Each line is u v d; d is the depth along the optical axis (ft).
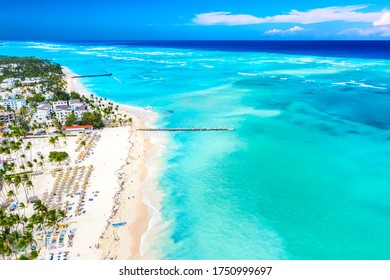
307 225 273.33
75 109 526.98
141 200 303.48
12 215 246.06
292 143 433.07
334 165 369.09
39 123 491.31
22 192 305.32
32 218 241.76
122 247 242.58
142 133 479.41
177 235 260.62
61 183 317.63
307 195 313.53
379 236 258.98
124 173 347.56
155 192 317.83
